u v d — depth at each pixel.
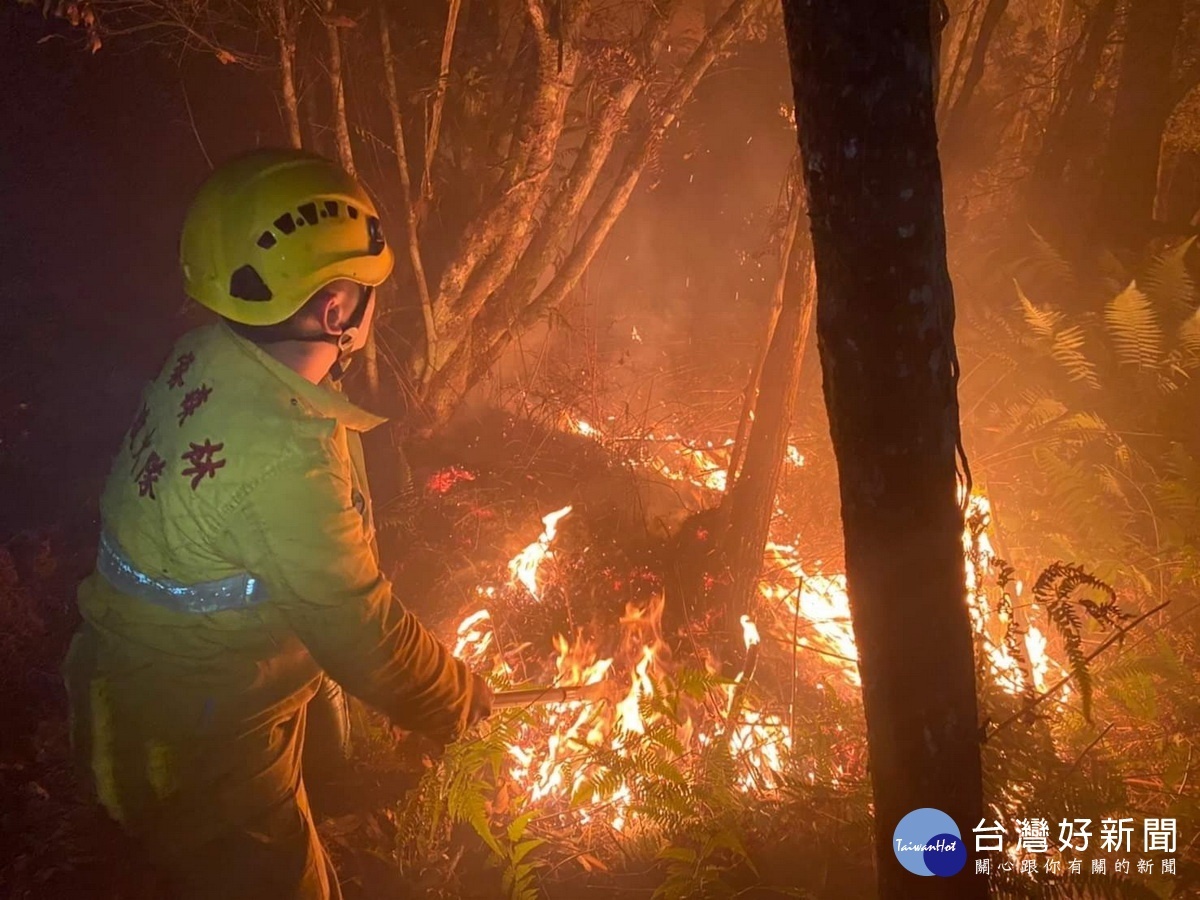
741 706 2.79
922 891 1.74
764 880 2.51
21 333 4.53
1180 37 6.89
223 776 1.89
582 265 4.14
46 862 2.56
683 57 5.23
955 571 1.57
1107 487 4.03
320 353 1.89
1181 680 2.97
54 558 3.56
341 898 2.30
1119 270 5.77
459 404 4.27
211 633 1.81
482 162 4.42
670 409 4.84
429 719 1.99
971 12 4.08
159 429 1.82
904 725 1.64
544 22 3.74
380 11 3.64
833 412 1.53
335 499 1.77
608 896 2.51
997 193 7.08
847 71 1.34
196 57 4.52
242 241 1.79
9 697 3.06
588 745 2.58
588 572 3.48
